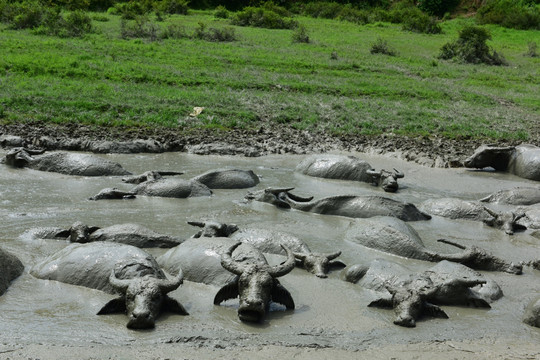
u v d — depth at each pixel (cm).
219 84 2506
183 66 2775
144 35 3634
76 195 1201
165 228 1016
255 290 695
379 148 1795
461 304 777
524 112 2514
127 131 1794
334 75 2952
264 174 1469
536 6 6194
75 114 1898
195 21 4831
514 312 765
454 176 1563
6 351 593
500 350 655
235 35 4028
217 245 836
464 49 3859
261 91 2484
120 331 653
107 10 4988
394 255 940
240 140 1780
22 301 720
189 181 1255
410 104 2464
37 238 932
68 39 3269
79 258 793
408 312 712
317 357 618
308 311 733
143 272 754
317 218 1130
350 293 792
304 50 3638
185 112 2033
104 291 755
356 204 1136
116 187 1273
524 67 3822
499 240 1059
